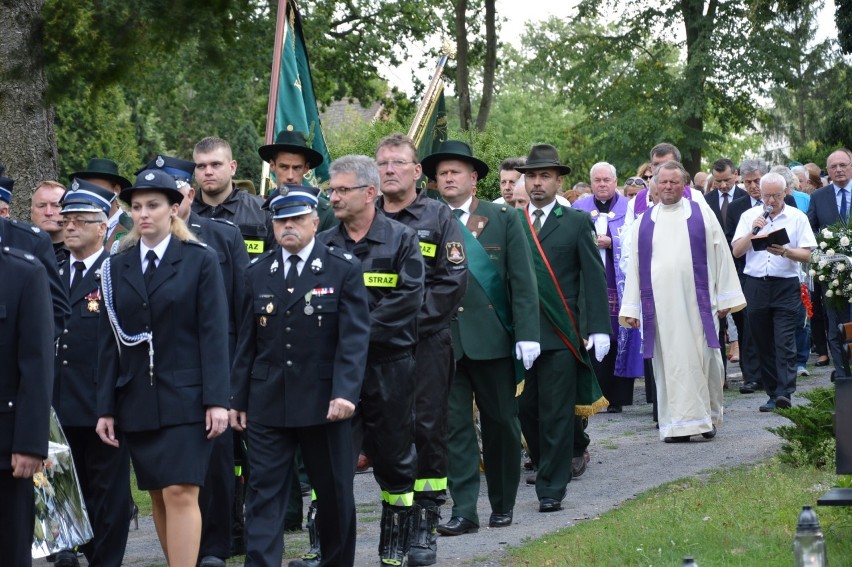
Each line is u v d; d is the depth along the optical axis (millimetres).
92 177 10500
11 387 6379
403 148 8602
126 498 8594
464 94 31828
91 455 8680
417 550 8242
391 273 7898
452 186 9680
